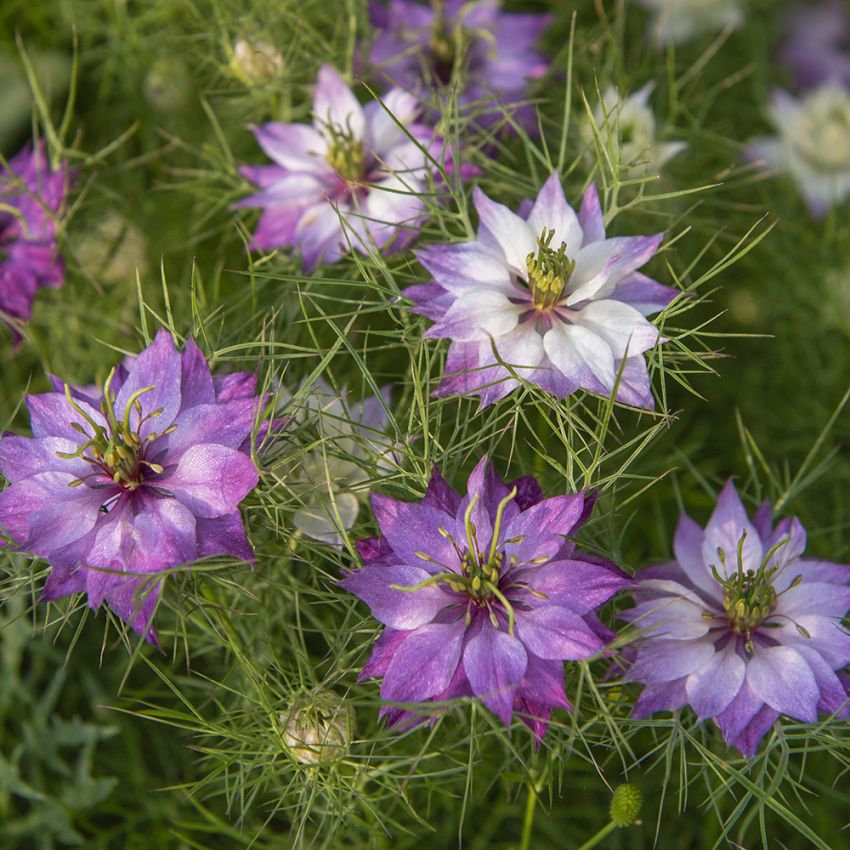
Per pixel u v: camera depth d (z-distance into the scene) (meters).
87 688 0.46
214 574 0.39
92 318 0.50
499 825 0.46
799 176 0.53
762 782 0.40
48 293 0.49
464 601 0.38
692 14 0.58
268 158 0.52
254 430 0.38
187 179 0.52
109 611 0.39
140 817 0.46
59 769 0.45
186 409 0.38
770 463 0.50
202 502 0.38
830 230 0.52
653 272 0.48
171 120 0.52
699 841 0.46
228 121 0.52
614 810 0.40
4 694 0.46
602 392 0.39
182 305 0.46
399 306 0.41
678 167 0.51
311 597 0.44
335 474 0.41
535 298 0.40
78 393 0.39
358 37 0.50
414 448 0.41
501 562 0.38
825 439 0.51
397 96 0.46
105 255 0.51
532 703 0.37
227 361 0.42
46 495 0.38
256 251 0.48
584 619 0.37
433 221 0.44
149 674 0.47
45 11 0.54
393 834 0.45
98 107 0.53
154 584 0.37
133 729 0.46
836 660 0.39
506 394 0.39
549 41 0.56
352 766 0.41
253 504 0.39
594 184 0.41
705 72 0.58
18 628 0.46
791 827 0.45
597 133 0.42
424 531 0.38
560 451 0.46
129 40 0.52
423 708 0.37
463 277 0.40
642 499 0.49
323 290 0.46
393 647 0.38
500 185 0.45
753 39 0.59
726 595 0.39
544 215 0.40
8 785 0.45
